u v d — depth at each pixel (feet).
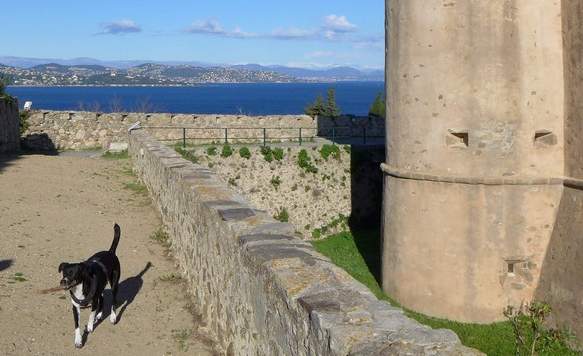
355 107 401.70
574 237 34.65
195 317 23.72
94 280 20.83
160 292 26.30
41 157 62.34
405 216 39.50
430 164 38.14
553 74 36.65
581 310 32.99
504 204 36.63
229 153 61.72
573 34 35.58
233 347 19.08
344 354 10.41
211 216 22.03
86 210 39.52
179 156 40.14
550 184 36.68
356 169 65.21
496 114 36.40
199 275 24.38
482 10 35.86
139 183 50.80
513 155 36.63
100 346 20.66
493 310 37.11
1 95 69.67
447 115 37.32
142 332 22.08
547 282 36.09
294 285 13.66
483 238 36.91
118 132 79.25
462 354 10.07
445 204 37.55
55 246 30.91
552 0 36.45
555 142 36.96
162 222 37.11
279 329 14.20
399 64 39.40
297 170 63.41
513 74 36.19
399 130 39.86
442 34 36.91
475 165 36.81
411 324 11.30
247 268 17.06
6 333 20.56
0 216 35.32
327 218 64.18
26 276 26.04
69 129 78.59
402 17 38.81
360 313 11.81
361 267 50.47
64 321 22.31
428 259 38.40
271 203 62.59
